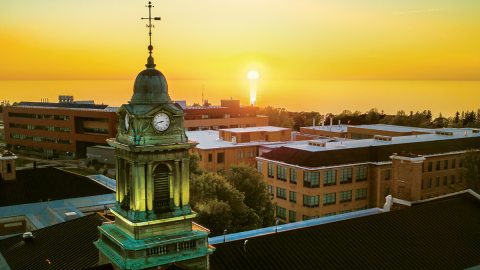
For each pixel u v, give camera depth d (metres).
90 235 40.25
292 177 93.38
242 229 67.06
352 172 94.56
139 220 28.00
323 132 153.25
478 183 89.75
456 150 108.06
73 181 67.75
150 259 27.84
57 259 37.31
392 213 47.16
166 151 28.53
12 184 63.72
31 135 184.12
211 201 64.44
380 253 40.69
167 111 28.45
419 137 115.56
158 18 29.02
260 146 125.12
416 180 54.44
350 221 44.16
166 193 29.23
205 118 171.50
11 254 41.16
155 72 28.77
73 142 169.00
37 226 53.97
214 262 35.66
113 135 156.75
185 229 29.45
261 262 36.72
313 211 89.88
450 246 44.00
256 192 78.69
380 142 106.88
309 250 39.03
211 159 119.12
